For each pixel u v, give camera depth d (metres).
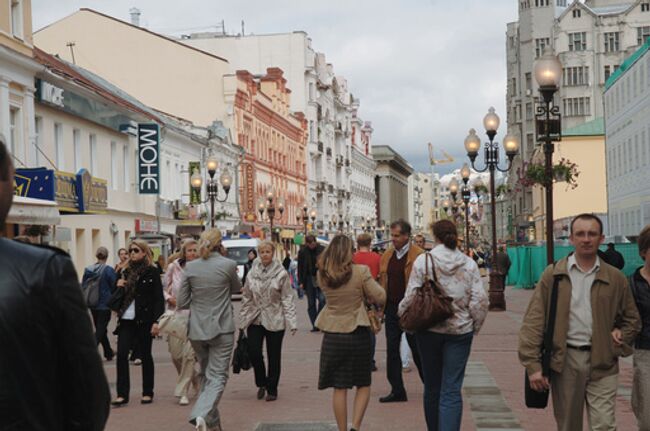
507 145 25.69
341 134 114.69
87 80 39.41
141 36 64.44
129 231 40.91
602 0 100.00
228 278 10.30
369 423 10.38
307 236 22.48
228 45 89.19
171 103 66.00
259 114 75.69
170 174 49.41
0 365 2.98
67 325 3.14
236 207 66.12
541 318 6.82
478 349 17.97
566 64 92.88
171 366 16.42
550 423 10.14
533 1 98.25
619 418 10.30
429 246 18.61
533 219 85.19
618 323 6.87
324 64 107.44
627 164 50.09
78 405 3.21
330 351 9.39
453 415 8.58
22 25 29.53
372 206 145.88
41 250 3.14
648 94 44.19
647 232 7.25
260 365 12.30
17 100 28.83
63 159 33.12
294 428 10.18
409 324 8.65
